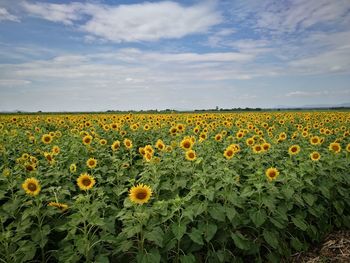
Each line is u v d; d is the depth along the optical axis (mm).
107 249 2551
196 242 2340
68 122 10781
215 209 2594
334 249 2996
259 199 2736
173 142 4633
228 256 2627
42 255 2445
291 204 2971
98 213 2445
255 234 2916
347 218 3350
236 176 2859
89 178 2789
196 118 10141
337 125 9562
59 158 4113
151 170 3430
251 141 4750
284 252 2844
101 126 8391
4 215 2615
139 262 2188
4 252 2303
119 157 4930
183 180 3242
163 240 2416
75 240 2230
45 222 2689
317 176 3502
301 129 7777
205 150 4418
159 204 2389
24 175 3680
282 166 3932
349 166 3955
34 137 5977
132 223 2385
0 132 7379
